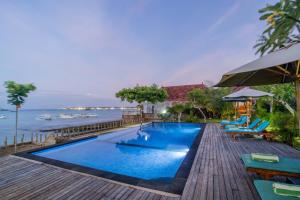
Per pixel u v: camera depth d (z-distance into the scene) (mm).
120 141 10641
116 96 19062
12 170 4465
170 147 9188
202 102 19531
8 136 21266
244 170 4227
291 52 2043
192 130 14680
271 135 8188
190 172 4113
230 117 18062
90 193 3234
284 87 13180
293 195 2086
